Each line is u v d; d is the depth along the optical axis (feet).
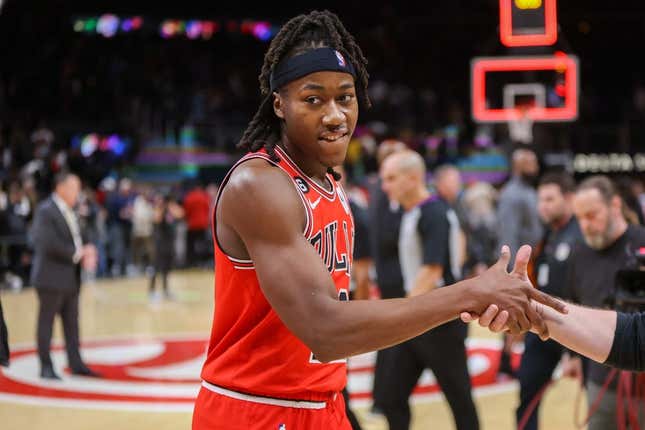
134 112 72.18
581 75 81.20
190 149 72.08
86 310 39.14
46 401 20.98
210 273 59.16
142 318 36.40
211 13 82.79
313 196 7.30
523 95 42.01
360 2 83.87
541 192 17.44
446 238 15.21
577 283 13.38
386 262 16.16
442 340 14.32
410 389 14.99
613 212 12.63
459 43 83.56
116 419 19.24
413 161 15.49
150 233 56.18
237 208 6.82
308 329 6.44
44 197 50.75
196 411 7.75
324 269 6.65
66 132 67.31
